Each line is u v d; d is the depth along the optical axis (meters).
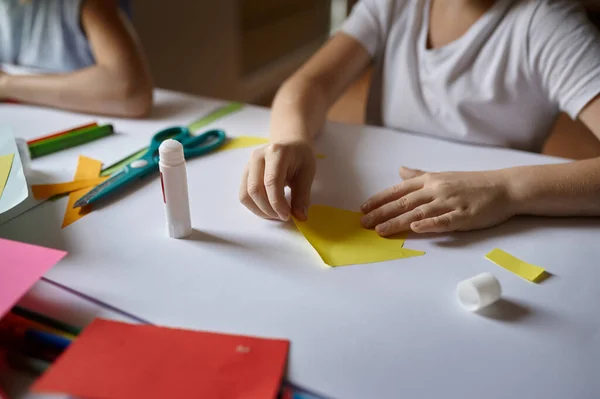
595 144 1.15
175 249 0.52
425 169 0.70
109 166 0.70
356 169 0.69
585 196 0.57
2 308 0.38
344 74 0.91
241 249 0.52
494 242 0.54
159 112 0.89
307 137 0.70
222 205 0.60
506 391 0.37
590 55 0.74
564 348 0.40
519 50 0.80
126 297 0.45
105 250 0.51
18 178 0.57
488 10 0.82
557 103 0.81
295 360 0.39
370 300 0.45
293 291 0.46
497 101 0.83
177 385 0.35
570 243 0.54
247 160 0.71
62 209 0.59
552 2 0.79
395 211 0.57
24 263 0.43
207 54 2.03
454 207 0.56
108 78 0.86
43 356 0.38
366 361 0.39
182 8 1.81
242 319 0.42
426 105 0.89
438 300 0.45
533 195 0.57
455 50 0.85
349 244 0.53
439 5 0.88
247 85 2.39
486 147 0.77
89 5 0.96
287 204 0.56
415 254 0.52
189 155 0.72
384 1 0.93
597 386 0.37
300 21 2.90
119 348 0.38
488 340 0.41
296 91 0.82
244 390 0.35
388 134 0.80
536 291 0.47
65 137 0.75
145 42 1.67
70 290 0.45
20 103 0.92
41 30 1.05
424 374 0.38
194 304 0.44
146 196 0.61
